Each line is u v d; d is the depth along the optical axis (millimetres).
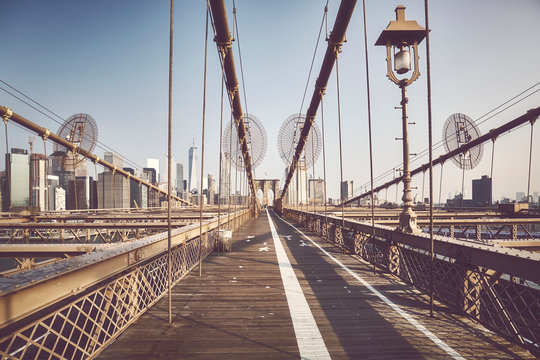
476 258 3314
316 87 12500
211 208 40906
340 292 4707
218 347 2914
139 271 3801
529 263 2611
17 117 14703
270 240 11758
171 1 3408
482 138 17469
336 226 10477
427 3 3541
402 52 5309
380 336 3150
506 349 2840
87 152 19734
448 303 3973
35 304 1982
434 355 2760
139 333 3201
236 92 11766
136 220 19375
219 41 8125
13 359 1846
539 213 19109
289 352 2828
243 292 4719
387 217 20297
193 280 5484
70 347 6465
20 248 6727
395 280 5461
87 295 2609
